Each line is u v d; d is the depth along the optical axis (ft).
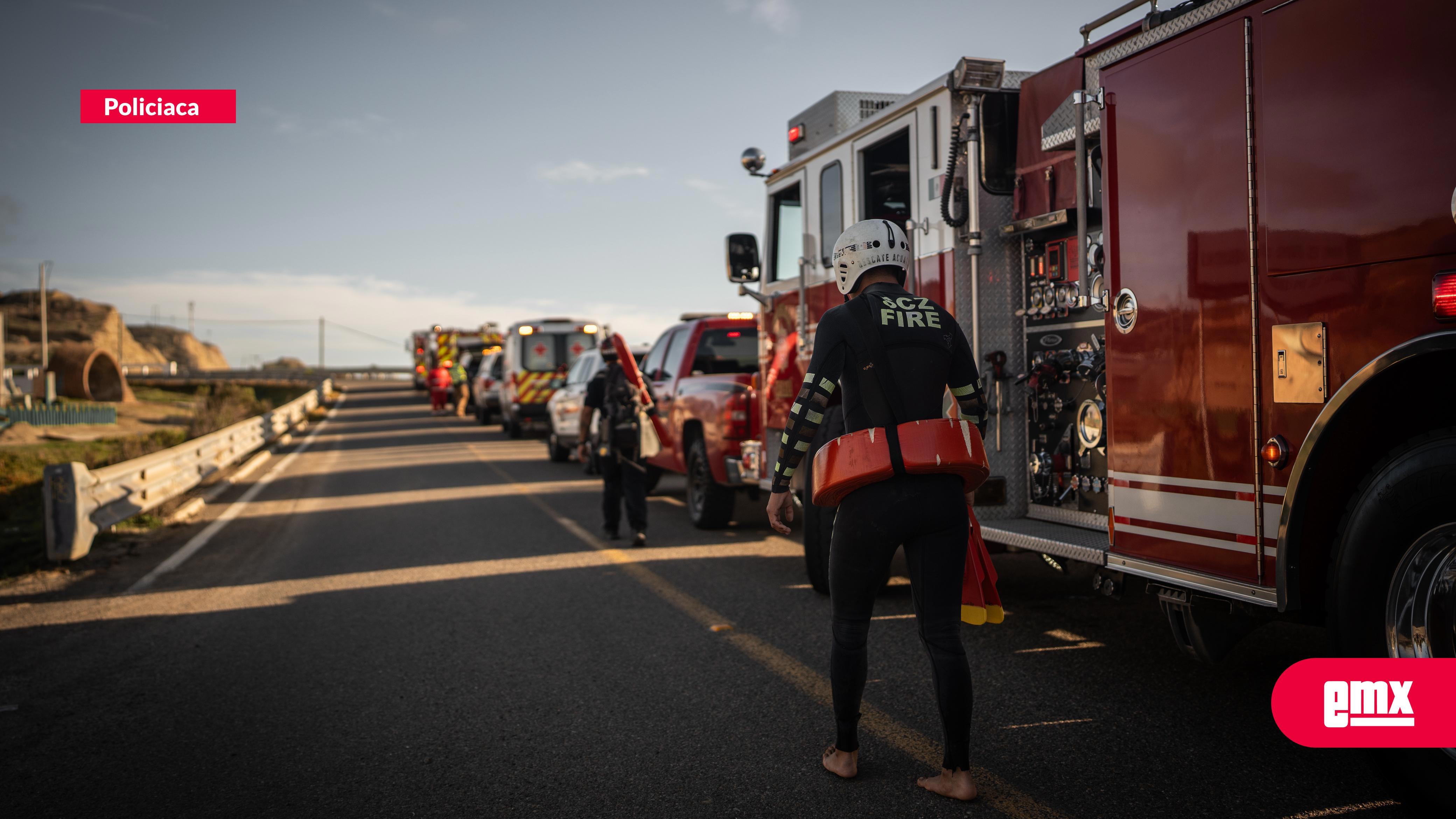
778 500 10.65
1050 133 15.61
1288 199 10.08
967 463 9.87
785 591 21.15
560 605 20.13
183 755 12.32
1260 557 10.47
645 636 17.54
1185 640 12.02
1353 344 9.39
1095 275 14.90
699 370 32.68
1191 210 11.32
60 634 18.70
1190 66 11.33
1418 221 8.79
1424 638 8.91
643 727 12.90
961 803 10.17
